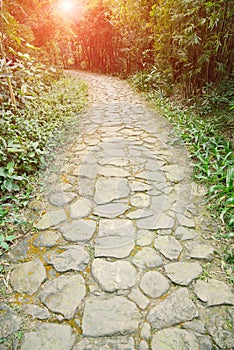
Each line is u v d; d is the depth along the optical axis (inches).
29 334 42.2
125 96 205.3
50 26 197.0
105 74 354.6
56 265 55.2
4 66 105.1
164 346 40.5
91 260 56.4
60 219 69.0
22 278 52.1
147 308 46.2
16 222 66.9
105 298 48.1
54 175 89.8
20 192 79.0
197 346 40.5
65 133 122.3
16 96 124.3
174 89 179.9
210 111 131.1
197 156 94.9
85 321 44.1
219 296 48.4
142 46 232.2
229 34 115.3
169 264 55.4
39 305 46.9
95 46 372.8
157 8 169.6
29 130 99.9
